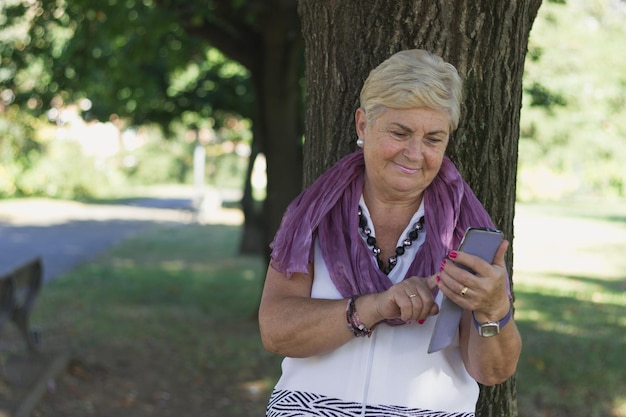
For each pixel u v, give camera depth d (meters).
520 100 2.88
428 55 2.12
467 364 2.21
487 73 2.74
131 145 54.91
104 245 20.83
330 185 2.28
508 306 2.04
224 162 55.56
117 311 11.13
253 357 8.63
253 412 6.83
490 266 1.97
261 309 2.28
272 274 2.31
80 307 11.27
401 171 2.12
